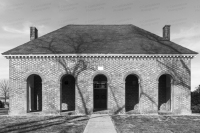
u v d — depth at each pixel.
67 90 21.12
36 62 18.89
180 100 18.92
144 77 18.91
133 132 11.61
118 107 18.73
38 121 15.18
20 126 13.34
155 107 18.73
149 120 15.54
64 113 18.73
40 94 21.12
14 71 18.84
